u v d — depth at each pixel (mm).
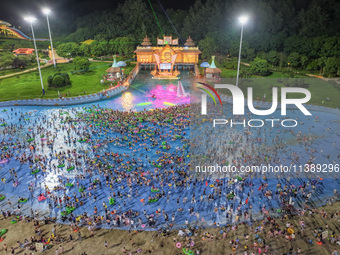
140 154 53469
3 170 49438
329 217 38938
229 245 34812
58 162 51469
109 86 92375
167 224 38188
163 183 45906
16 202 42500
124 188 44812
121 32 143375
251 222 38500
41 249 34031
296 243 34844
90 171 48500
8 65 107438
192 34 135875
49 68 113750
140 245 35094
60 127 64125
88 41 141000
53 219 39000
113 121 66188
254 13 125625
